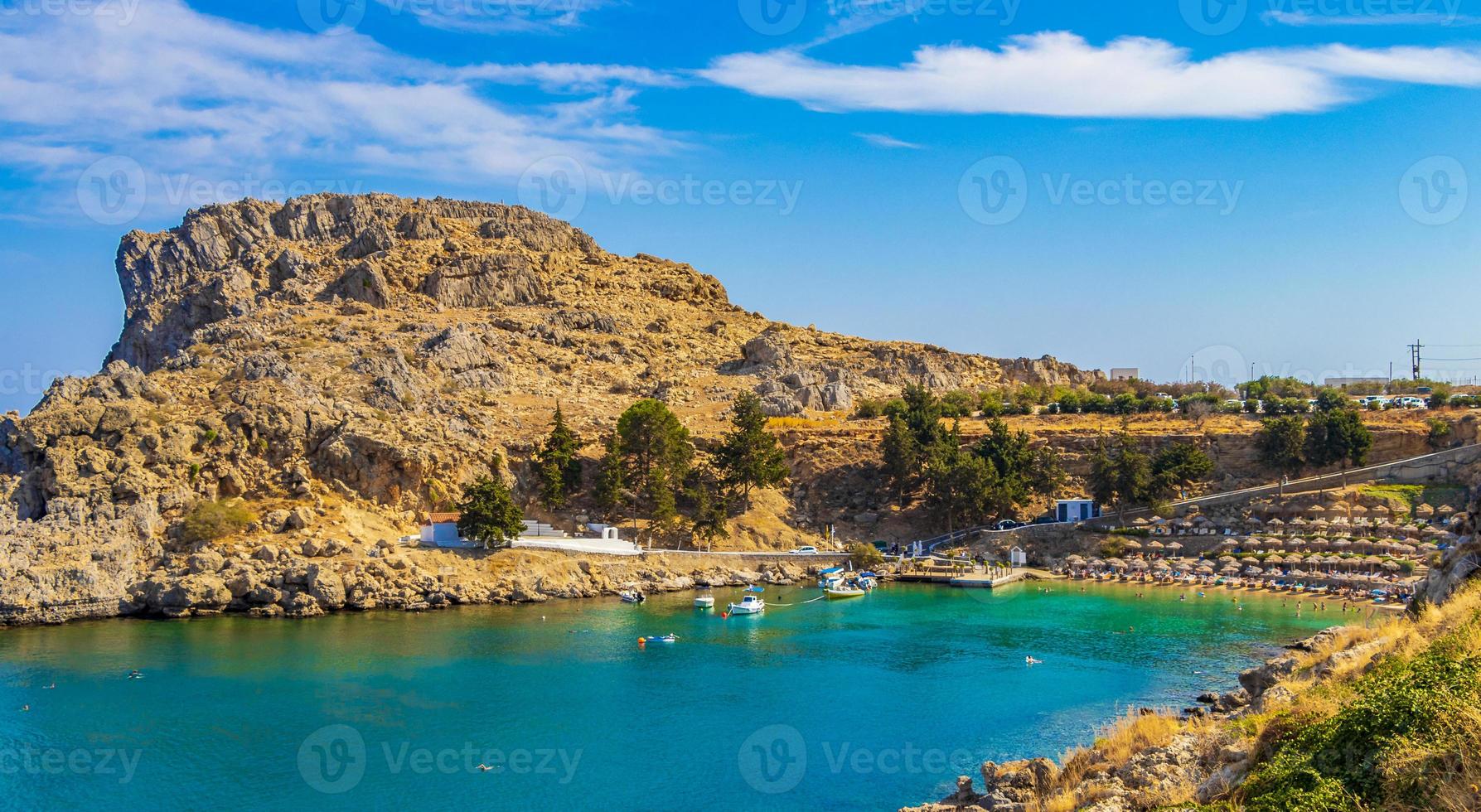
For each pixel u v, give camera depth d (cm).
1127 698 10619
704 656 12688
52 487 15300
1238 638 13338
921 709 10444
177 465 16450
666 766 9012
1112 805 5159
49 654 12462
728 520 19850
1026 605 16000
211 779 8769
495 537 16825
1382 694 4181
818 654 12812
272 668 11925
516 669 12000
